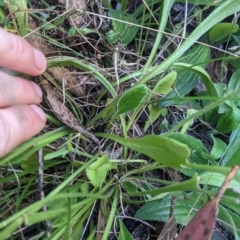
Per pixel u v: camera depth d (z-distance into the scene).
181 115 0.22
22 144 0.16
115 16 0.20
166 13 0.19
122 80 0.19
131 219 0.20
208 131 0.22
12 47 0.15
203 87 0.23
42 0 0.19
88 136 0.18
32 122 0.16
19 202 0.16
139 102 0.16
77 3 0.19
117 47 0.20
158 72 0.18
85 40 0.20
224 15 0.17
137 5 0.23
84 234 0.19
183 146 0.13
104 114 0.19
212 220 0.12
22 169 0.18
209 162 0.20
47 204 0.17
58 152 0.17
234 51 0.23
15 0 0.17
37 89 0.17
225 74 0.23
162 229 0.18
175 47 0.22
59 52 0.18
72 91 0.19
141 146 0.15
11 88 0.16
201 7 0.23
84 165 0.16
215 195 0.12
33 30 0.18
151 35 0.23
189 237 0.12
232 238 0.20
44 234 0.16
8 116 0.15
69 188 0.18
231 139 0.21
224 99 0.14
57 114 0.18
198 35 0.17
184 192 0.19
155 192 0.16
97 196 0.16
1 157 0.15
